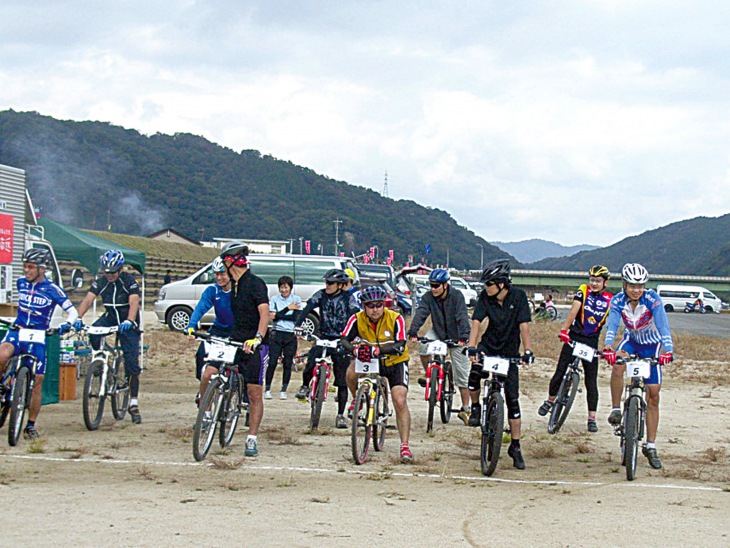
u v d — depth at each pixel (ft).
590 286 32.19
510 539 16.98
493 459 23.45
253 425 25.79
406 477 23.24
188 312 80.07
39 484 20.76
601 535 17.46
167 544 15.66
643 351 26.12
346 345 25.50
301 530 17.03
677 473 24.59
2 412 26.89
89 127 458.50
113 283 31.45
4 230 44.86
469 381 26.21
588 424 32.94
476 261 590.14
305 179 563.07
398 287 118.01
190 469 23.30
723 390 49.11
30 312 27.17
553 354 69.97
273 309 40.37
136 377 31.76
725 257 562.25
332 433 30.73
